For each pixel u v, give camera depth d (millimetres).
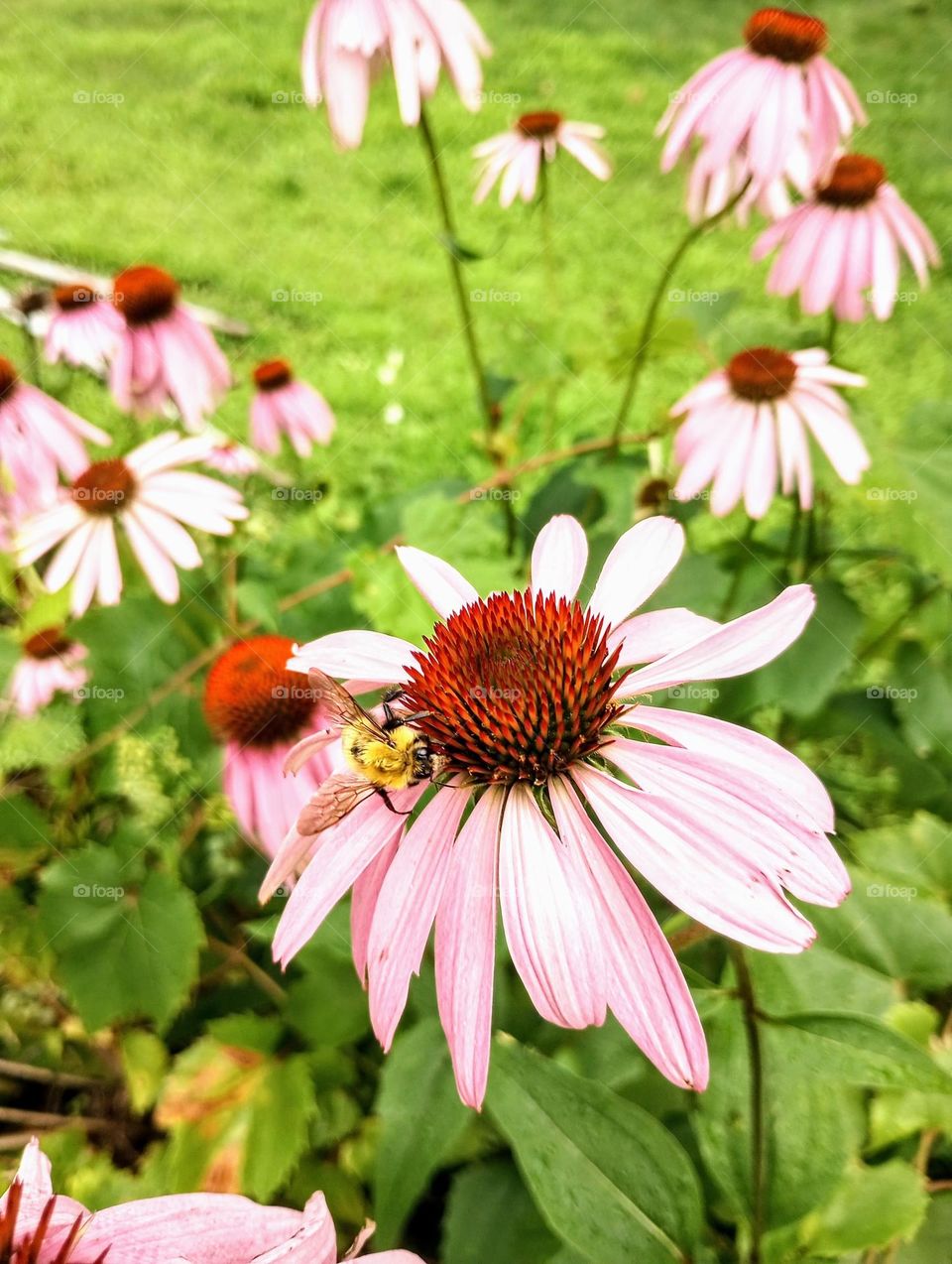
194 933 297
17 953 331
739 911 150
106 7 1231
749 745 168
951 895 268
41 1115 326
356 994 270
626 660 189
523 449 611
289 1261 127
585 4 1150
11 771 364
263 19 1184
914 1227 190
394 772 174
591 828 167
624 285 792
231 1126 264
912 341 718
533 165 430
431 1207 288
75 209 912
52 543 328
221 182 942
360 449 654
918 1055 164
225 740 273
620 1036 224
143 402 409
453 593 206
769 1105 174
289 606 335
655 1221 172
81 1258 130
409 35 307
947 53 990
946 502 308
